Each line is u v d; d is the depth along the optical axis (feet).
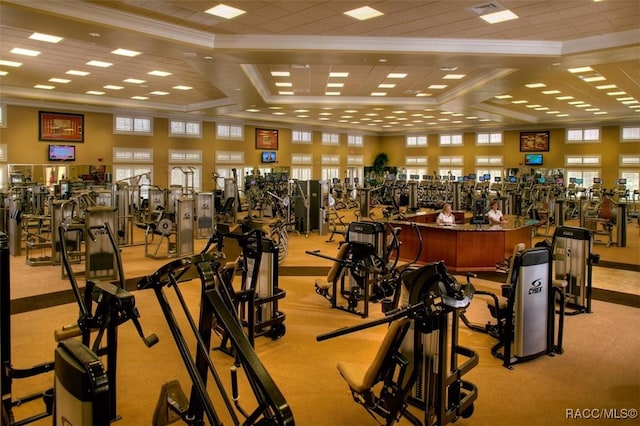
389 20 21.66
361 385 8.66
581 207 37.88
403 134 81.20
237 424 6.16
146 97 46.55
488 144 71.97
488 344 13.84
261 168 65.67
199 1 19.45
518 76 30.76
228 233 11.96
